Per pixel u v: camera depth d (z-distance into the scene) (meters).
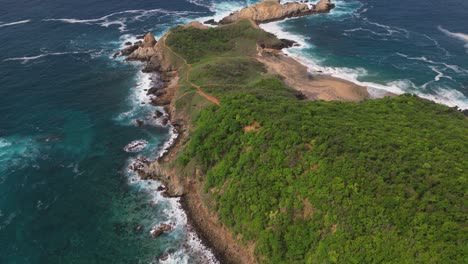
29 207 81.94
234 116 82.94
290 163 69.19
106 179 90.00
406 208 55.34
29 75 130.88
